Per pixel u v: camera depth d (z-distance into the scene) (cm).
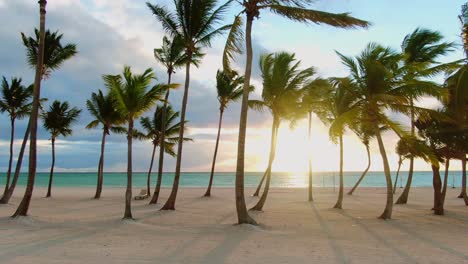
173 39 1961
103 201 2448
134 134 2970
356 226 1372
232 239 1034
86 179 9225
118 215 1623
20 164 2070
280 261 785
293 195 3278
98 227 1229
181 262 761
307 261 789
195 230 1200
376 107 1566
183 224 1357
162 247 909
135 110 1409
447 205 2402
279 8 1248
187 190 3900
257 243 982
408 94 1527
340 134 1762
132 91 1372
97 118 2703
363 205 2322
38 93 1380
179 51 2023
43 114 2781
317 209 2028
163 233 1131
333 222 1482
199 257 809
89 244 930
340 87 1908
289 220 1531
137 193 3369
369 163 3431
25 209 1336
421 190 4141
